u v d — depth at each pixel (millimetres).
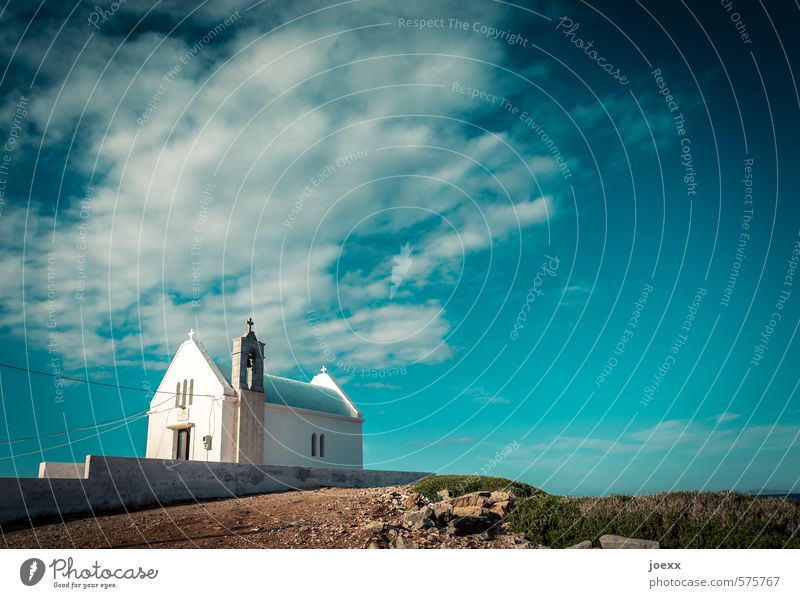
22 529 18922
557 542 15859
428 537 16109
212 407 36844
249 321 39312
